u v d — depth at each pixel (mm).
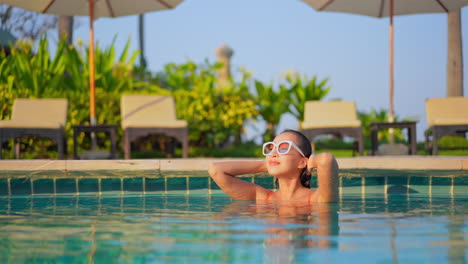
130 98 6809
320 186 2518
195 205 2582
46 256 1325
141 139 8312
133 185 3516
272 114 9922
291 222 1886
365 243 1448
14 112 6215
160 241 1522
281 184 2674
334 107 7277
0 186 3438
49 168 3455
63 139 5977
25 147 7352
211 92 8516
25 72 7465
